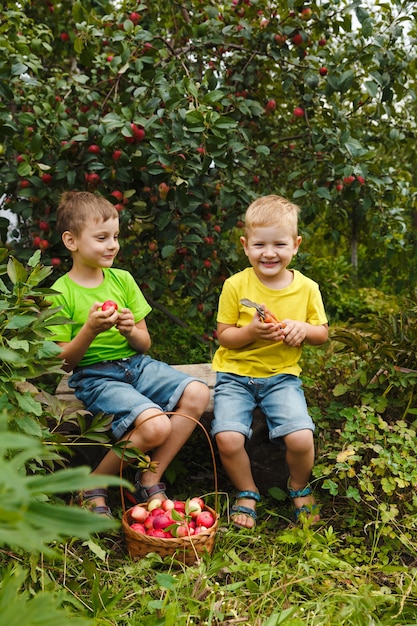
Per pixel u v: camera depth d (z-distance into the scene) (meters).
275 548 2.38
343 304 5.67
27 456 0.80
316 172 4.18
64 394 2.91
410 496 2.54
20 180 3.51
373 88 3.64
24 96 3.76
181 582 2.06
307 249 6.54
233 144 3.60
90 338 2.54
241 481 2.63
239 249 4.84
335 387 2.88
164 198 3.48
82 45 3.64
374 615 1.95
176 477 2.99
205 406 2.65
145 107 3.40
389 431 2.72
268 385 2.71
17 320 1.92
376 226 4.29
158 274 4.00
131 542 2.28
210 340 3.97
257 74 4.05
